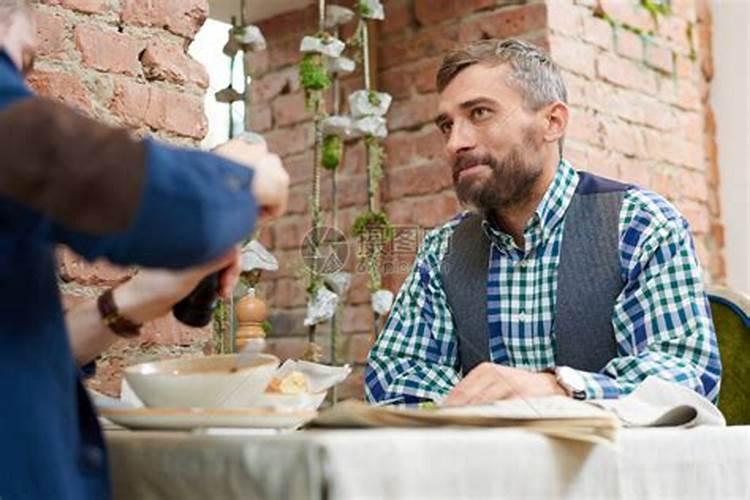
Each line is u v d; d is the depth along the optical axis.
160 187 0.72
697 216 2.90
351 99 2.28
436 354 1.82
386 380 1.80
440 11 2.62
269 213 0.86
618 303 1.65
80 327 1.14
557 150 1.78
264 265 1.85
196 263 0.75
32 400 0.80
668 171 2.81
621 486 0.99
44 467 0.79
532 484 0.92
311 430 0.94
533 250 1.75
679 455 1.05
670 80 2.85
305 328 2.70
